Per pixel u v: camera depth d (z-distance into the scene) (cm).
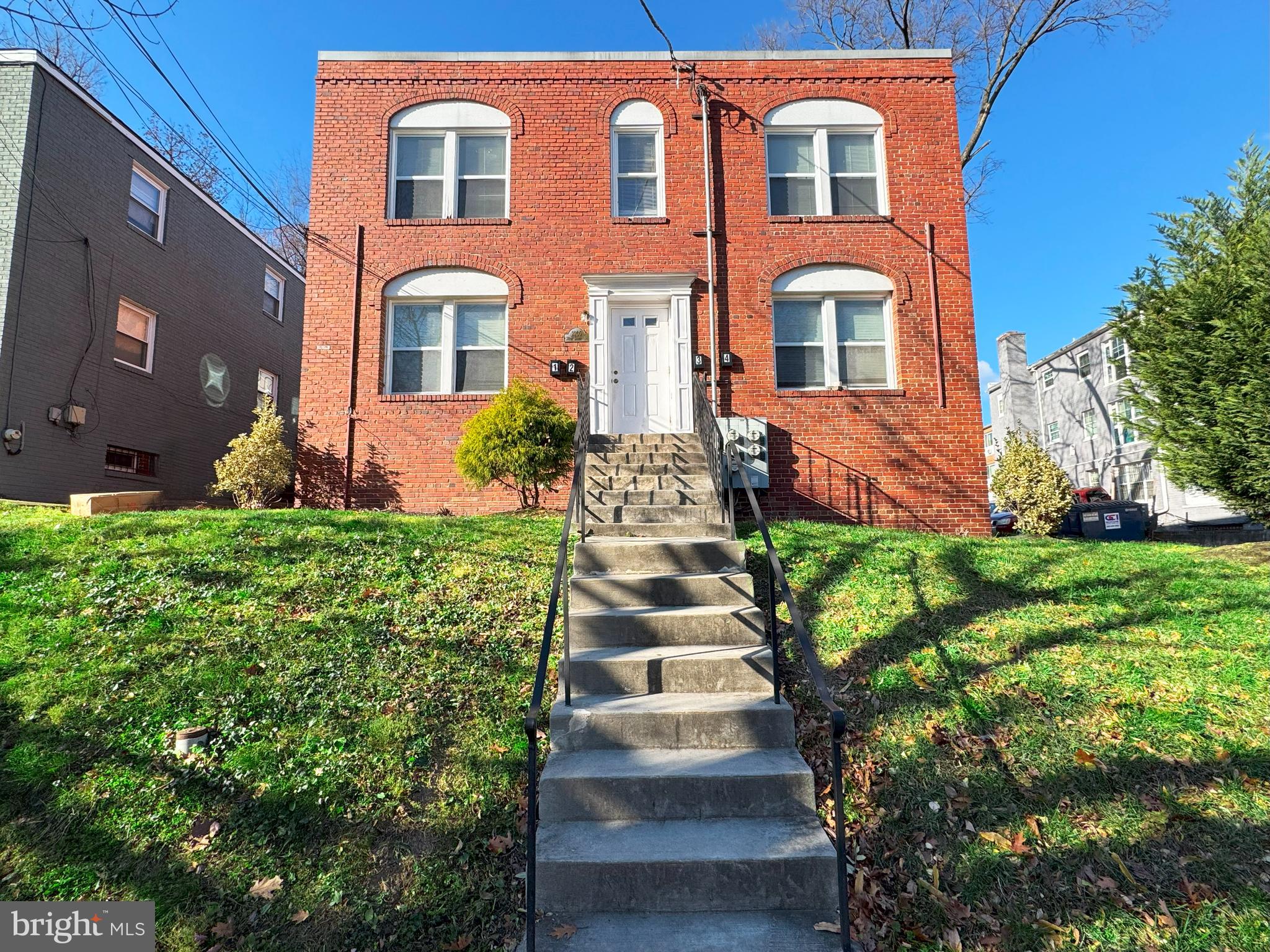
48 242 1029
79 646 448
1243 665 457
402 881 317
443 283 1032
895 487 1000
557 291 1029
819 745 402
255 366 1614
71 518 673
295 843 330
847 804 362
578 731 382
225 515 712
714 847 312
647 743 382
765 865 304
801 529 754
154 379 1267
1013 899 310
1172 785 361
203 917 296
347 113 1055
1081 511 1456
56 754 365
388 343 1034
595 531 623
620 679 420
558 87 1067
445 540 664
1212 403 771
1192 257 820
